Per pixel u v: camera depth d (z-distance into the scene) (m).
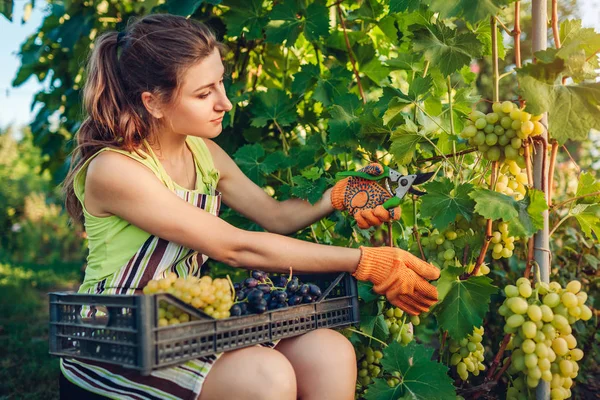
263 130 2.57
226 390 1.47
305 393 1.63
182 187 1.87
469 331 1.77
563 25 1.75
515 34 1.77
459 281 1.82
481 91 6.14
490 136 1.71
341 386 1.61
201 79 1.66
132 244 1.72
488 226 1.75
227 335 1.48
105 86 1.73
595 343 2.60
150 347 1.31
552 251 2.65
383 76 2.55
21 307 5.49
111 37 1.77
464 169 2.19
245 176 2.13
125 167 1.65
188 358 1.38
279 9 2.33
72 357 1.53
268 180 2.55
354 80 2.74
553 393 1.67
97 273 1.73
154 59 1.65
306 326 1.66
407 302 1.74
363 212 1.84
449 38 1.81
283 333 1.59
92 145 1.73
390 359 1.75
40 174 4.27
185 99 1.67
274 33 2.33
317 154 2.34
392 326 2.08
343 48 2.59
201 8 2.69
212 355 1.52
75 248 10.62
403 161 1.95
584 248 2.70
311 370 1.62
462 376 1.98
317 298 1.72
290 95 2.53
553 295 1.63
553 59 1.54
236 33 2.41
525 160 1.73
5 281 7.20
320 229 2.43
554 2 1.70
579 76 1.59
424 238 1.97
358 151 2.19
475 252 1.92
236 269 2.78
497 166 1.79
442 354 2.02
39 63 3.82
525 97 1.56
